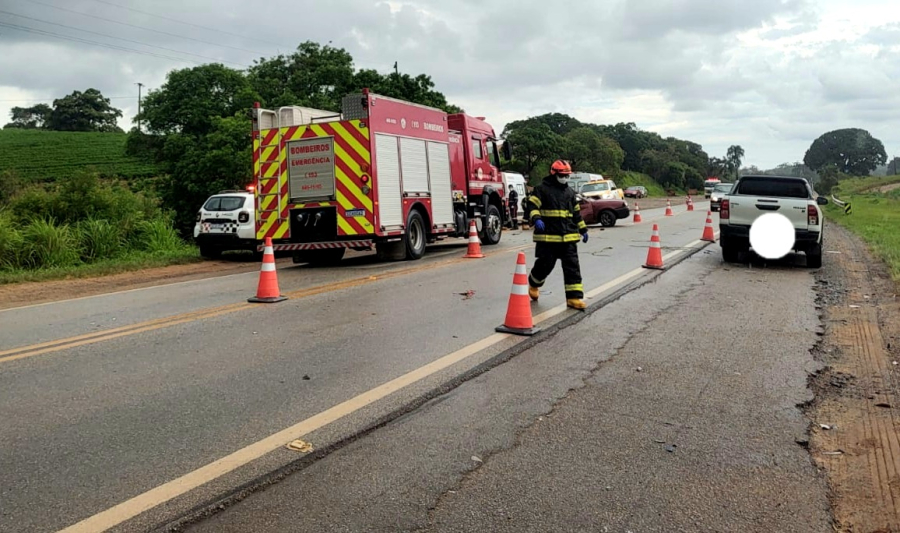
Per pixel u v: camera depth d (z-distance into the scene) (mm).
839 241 19109
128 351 6230
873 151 165500
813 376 5391
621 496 3322
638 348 6273
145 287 11148
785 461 3754
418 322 7434
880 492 3389
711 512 3172
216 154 27688
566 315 7746
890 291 9758
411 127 14211
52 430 4199
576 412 4523
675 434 4137
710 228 17781
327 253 14641
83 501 3256
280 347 6328
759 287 10055
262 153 13508
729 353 6102
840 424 4340
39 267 14625
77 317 8188
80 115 128125
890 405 4703
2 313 8656
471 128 17422
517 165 80000
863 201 54625
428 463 3699
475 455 3807
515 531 2988
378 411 4516
